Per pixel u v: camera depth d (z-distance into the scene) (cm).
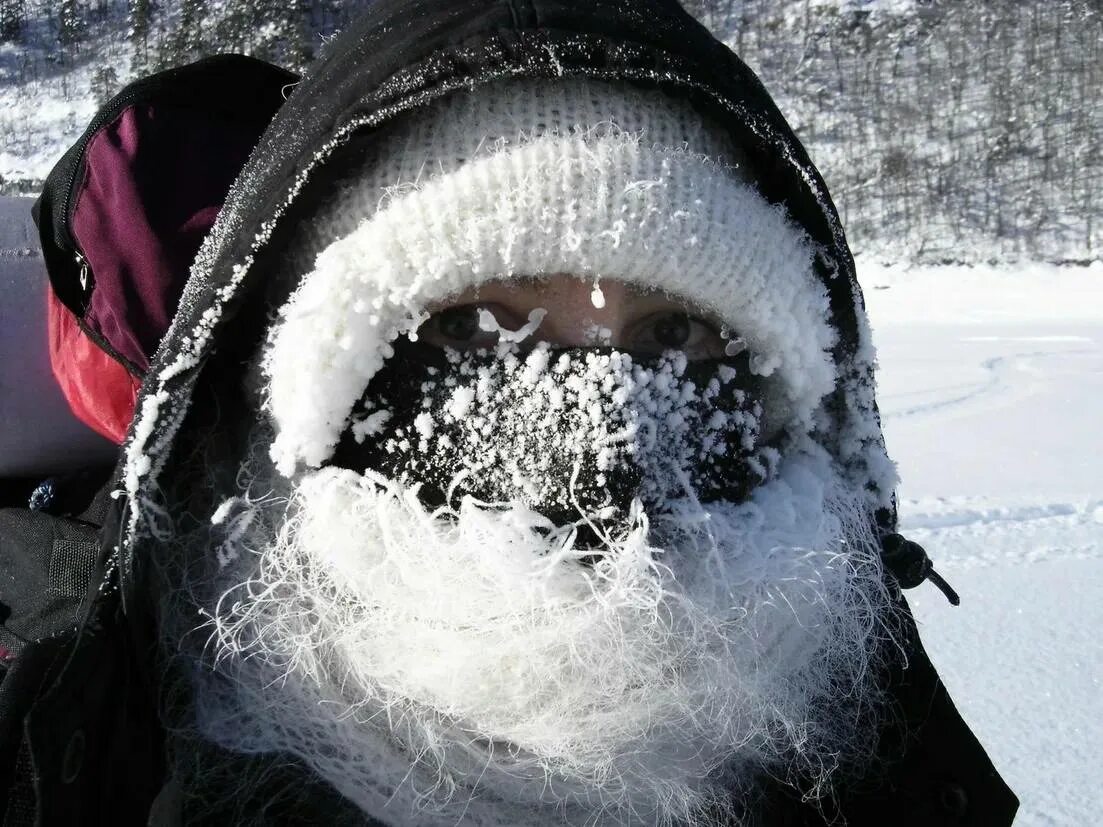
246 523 64
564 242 59
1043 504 309
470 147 60
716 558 63
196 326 61
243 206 62
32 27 1841
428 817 62
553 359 62
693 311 65
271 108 85
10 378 79
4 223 87
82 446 82
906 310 1251
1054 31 1952
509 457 61
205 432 68
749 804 78
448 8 60
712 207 63
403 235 59
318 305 60
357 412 64
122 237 73
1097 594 234
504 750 64
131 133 77
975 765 87
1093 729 171
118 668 60
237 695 64
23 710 56
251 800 64
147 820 60
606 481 60
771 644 68
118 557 60
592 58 60
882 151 1823
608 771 64
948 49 1991
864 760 83
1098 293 1307
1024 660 199
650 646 62
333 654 64
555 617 60
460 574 60
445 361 63
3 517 77
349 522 62
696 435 65
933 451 389
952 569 255
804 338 69
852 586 74
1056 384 545
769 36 2095
